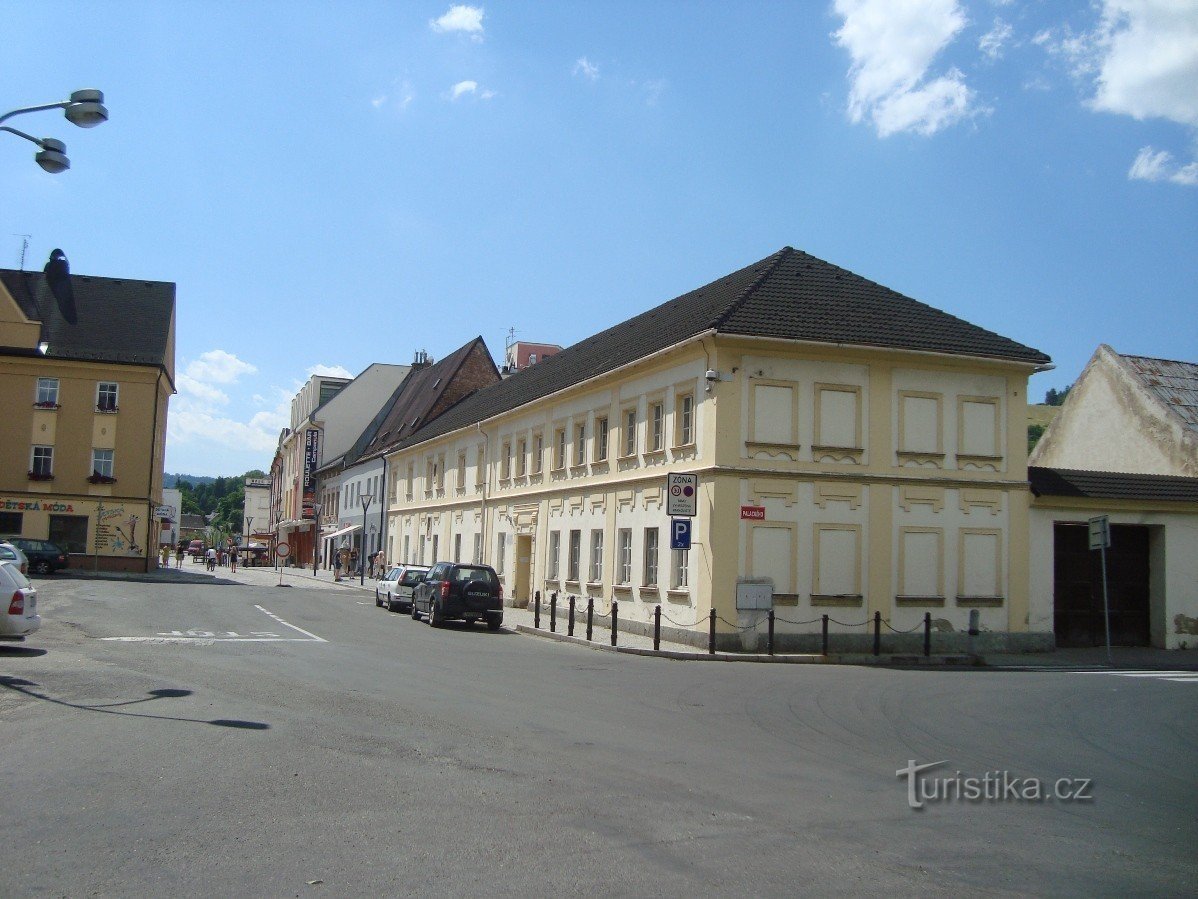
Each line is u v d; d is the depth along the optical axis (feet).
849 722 39.86
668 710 41.73
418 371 243.60
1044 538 81.41
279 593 129.70
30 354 158.30
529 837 21.68
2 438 157.99
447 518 152.15
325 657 57.31
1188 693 53.06
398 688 44.96
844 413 77.61
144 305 173.06
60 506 159.02
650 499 84.94
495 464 130.11
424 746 31.45
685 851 21.08
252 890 17.97
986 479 80.12
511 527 121.19
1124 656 77.66
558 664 60.13
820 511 76.02
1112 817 25.84
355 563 217.77
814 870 20.16
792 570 74.90
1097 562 83.41
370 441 230.48
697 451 77.46
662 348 81.61
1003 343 82.28
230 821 22.38
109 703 38.19
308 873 18.95
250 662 53.21
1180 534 84.12
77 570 156.56
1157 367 106.52
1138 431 101.55
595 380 95.40
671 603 79.46
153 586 129.29
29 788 25.05
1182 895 19.45
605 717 39.04
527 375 144.36
